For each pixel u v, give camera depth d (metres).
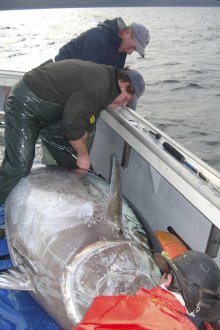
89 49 3.37
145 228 2.52
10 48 13.52
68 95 2.80
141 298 1.38
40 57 11.91
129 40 3.39
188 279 1.39
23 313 2.30
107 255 1.99
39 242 2.25
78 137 2.69
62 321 1.99
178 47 16.47
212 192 2.10
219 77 11.79
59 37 16.39
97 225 2.21
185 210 2.46
